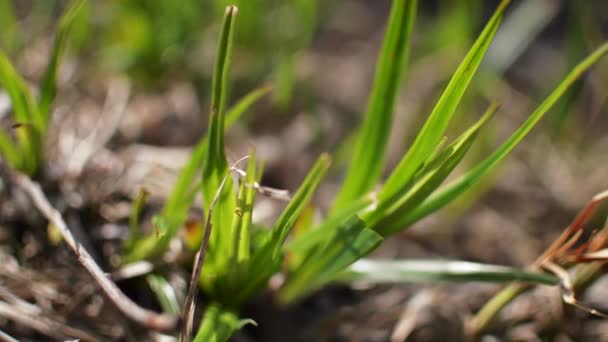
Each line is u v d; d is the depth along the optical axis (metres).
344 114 0.44
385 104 0.30
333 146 0.42
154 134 0.40
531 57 0.53
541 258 0.31
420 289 0.35
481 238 0.38
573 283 0.31
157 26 0.41
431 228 0.38
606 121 0.45
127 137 0.39
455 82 0.28
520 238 0.38
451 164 0.28
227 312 0.30
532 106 0.45
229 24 0.27
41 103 0.32
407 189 0.29
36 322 0.30
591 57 0.27
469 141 0.28
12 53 0.40
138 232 0.33
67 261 0.32
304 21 0.42
